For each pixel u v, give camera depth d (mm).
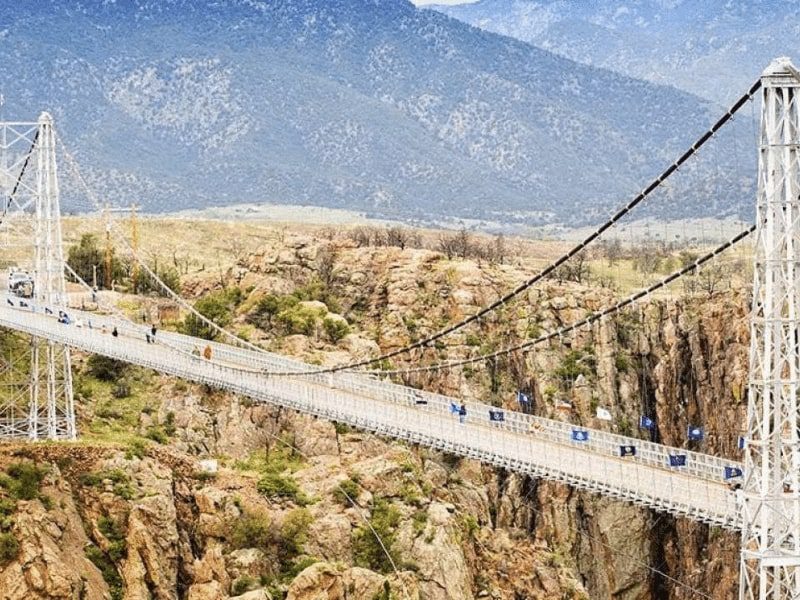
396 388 179000
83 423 182375
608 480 145500
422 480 171625
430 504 166250
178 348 190500
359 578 149125
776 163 120062
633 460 154250
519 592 173250
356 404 172500
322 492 163375
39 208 196750
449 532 162625
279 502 160750
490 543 177875
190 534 155750
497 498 195625
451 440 158750
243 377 181875
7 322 185125
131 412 187750
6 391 189875
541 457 153750
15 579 140750
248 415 187125
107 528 151875
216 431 186250
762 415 123938
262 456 181500
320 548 155375
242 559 150375
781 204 119750
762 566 119188
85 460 157875
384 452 182375
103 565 149375
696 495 140875
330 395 176125
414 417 168750
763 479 120125
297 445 182750
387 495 166125
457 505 181125
